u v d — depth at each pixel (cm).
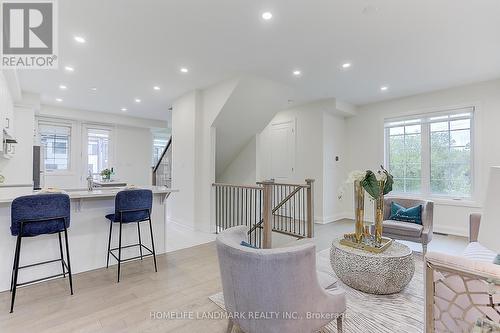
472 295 118
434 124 513
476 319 117
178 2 237
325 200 580
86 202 308
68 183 679
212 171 483
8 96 396
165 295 248
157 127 808
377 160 586
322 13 254
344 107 580
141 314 217
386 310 222
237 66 383
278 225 532
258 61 367
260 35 296
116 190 328
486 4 238
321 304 158
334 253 268
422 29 282
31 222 229
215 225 487
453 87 481
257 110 493
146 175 818
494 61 365
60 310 221
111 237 326
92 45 317
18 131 501
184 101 525
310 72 409
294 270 142
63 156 677
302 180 614
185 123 520
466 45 319
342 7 244
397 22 269
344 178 634
